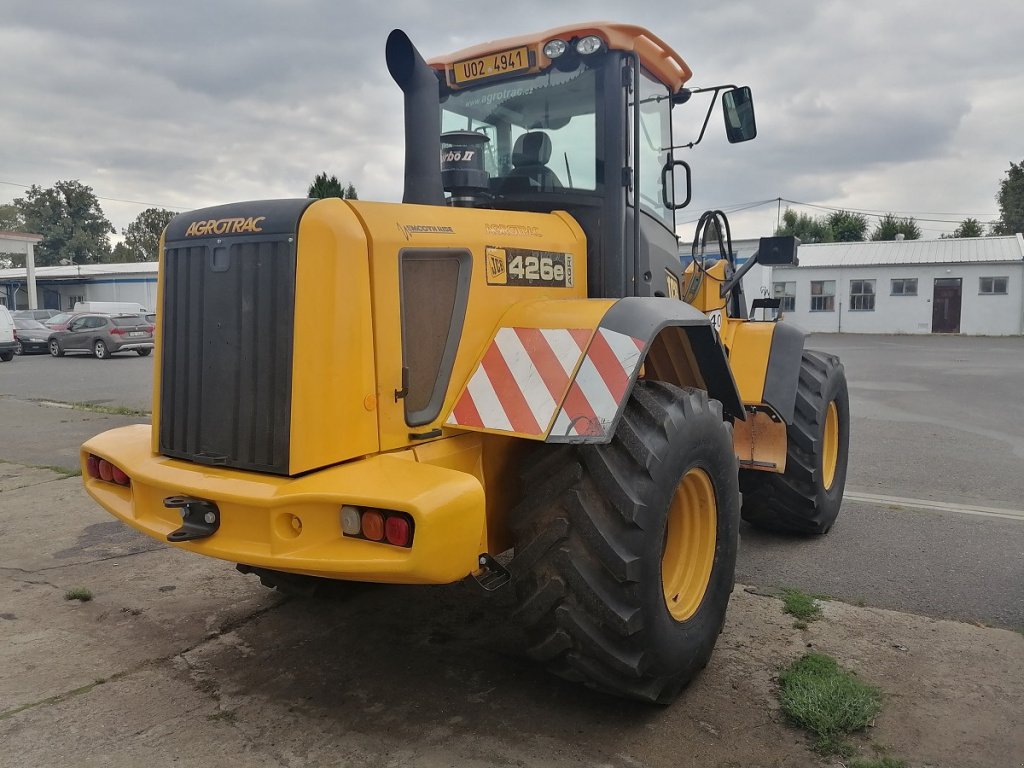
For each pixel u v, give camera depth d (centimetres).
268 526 247
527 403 266
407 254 267
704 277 437
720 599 314
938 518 535
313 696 302
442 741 270
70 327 2303
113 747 268
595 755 261
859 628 356
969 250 3450
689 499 305
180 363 284
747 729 276
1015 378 1484
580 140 350
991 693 297
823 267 3544
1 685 311
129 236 8894
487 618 371
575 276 338
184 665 328
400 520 227
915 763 255
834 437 507
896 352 2255
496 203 368
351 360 253
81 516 549
